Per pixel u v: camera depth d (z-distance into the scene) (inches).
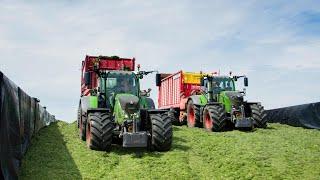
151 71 356.8
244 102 477.1
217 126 439.2
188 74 592.7
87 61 509.4
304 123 512.1
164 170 260.1
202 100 508.4
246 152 312.0
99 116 313.9
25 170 246.8
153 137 310.2
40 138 386.6
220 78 513.3
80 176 241.9
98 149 310.2
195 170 266.8
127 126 306.7
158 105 717.3
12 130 222.4
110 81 355.9
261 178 242.4
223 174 254.8
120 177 245.6
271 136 398.6
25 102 308.5
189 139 379.6
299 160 290.2
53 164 266.1
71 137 397.1
